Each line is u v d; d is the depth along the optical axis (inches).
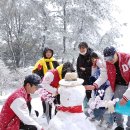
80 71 275.9
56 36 765.9
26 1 765.9
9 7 768.3
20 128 192.1
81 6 759.1
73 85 174.7
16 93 190.5
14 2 761.6
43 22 773.9
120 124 228.5
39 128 191.0
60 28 777.6
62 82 176.2
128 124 225.8
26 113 187.6
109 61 206.2
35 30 776.3
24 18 790.5
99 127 250.5
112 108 195.9
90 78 264.8
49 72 229.6
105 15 762.8
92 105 198.5
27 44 807.7
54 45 773.9
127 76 206.4
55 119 177.8
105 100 207.5
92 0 765.3
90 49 277.7
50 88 228.7
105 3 768.3
